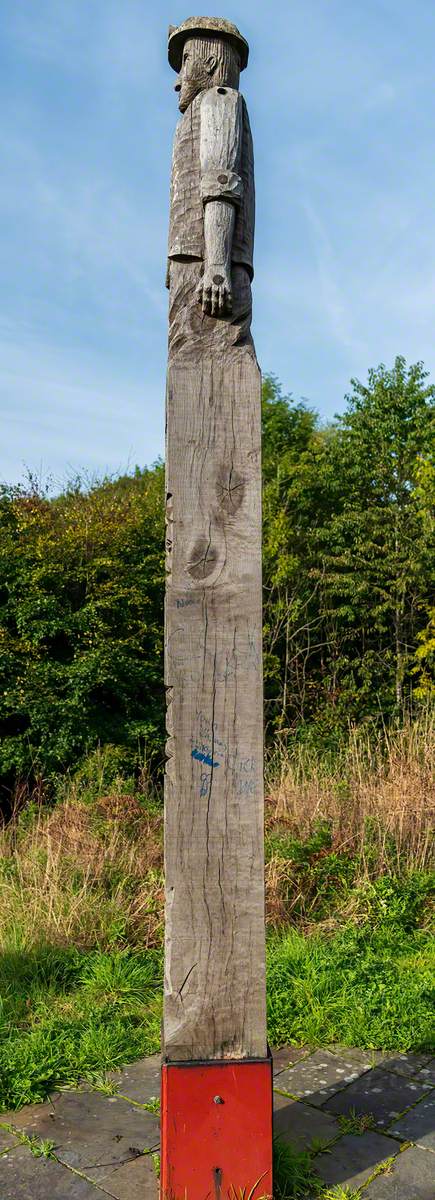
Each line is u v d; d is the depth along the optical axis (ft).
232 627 8.11
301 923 15.84
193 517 8.14
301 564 43.39
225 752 8.03
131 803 20.27
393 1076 10.73
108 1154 8.93
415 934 15.52
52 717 31.19
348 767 23.04
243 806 8.02
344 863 17.44
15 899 15.33
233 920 7.95
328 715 39.55
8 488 36.22
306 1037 11.70
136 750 32.40
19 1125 9.57
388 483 43.29
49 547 33.83
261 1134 7.79
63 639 34.35
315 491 45.11
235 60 9.08
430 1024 11.94
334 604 43.73
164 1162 7.69
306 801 20.35
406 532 41.78
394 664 41.73
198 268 8.45
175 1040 7.83
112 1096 10.23
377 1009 12.35
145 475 54.90
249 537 8.20
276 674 41.16
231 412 8.27
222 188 8.27
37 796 27.71
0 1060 10.71
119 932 14.66
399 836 18.67
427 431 42.11
